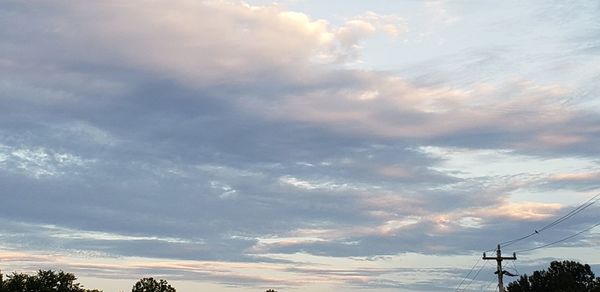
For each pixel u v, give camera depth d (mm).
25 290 80312
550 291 111125
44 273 82938
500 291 66500
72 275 84875
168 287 104625
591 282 106500
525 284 118000
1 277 81062
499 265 67188
